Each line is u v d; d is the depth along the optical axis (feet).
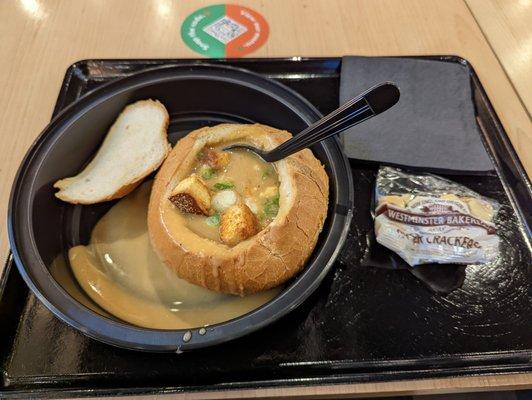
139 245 0.98
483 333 0.87
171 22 1.39
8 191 1.05
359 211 1.03
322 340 0.85
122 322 0.79
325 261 0.83
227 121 1.14
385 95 0.72
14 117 1.18
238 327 0.75
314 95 1.21
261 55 1.32
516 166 1.10
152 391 0.79
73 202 0.98
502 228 1.01
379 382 0.82
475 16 1.44
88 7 1.42
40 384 0.80
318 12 1.43
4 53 1.30
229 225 0.85
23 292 0.89
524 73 1.31
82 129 1.04
